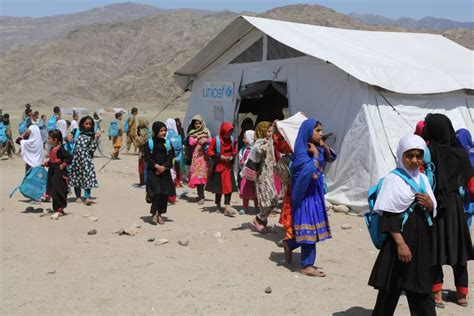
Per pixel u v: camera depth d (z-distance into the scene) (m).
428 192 4.88
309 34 14.29
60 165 10.70
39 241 8.81
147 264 7.59
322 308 6.08
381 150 11.38
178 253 8.16
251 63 14.66
